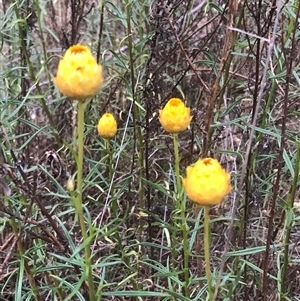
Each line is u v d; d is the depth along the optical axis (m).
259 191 0.37
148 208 0.40
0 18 0.42
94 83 0.21
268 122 0.38
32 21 0.43
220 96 0.37
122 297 0.36
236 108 0.41
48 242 0.32
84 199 0.43
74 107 0.41
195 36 0.51
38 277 0.39
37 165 0.30
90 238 0.24
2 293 0.34
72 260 0.26
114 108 0.49
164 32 0.39
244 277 0.36
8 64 0.49
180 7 0.48
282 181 0.42
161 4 0.38
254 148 0.36
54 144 0.45
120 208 0.42
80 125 0.22
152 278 0.38
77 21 0.47
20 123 0.44
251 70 0.42
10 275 0.34
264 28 0.35
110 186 0.35
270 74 0.37
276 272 0.37
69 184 0.24
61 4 0.54
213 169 0.22
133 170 0.42
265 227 0.40
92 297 0.26
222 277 0.32
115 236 0.37
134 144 0.41
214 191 0.22
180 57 0.48
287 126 0.44
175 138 0.28
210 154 0.42
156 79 0.42
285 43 0.37
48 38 0.58
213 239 0.41
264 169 0.42
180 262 0.36
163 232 0.39
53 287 0.32
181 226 0.29
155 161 0.45
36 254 0.32
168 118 0.27
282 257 0.39
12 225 0.30
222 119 0.44
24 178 0.29
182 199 0.31
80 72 0.21
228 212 0.40
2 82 0.48
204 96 0.48
